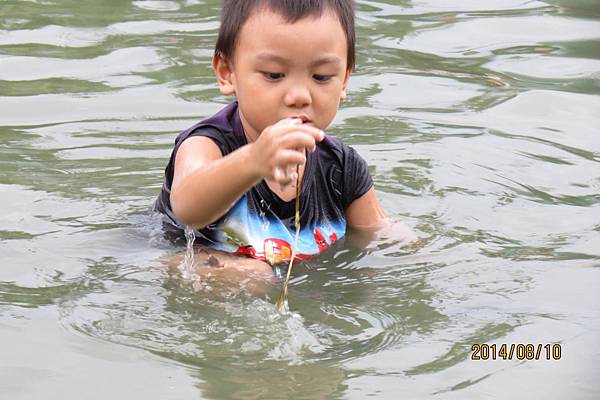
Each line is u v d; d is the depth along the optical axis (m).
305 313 4.62
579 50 8.84
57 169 6.37
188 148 5.24
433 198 6.13
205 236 5.40
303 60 4.87
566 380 4.08
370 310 4.67
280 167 4.36
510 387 4.03
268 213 5.41
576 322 4.57
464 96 7.88
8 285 4.82
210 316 4.55
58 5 9.61
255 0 4.98
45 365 4.12
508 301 4.78
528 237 5.57
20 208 5.74
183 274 4.95
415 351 4.30
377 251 5.39
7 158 6.49
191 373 4.08
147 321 4.48
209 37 8.83
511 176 6.48
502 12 9.85
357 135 7.09
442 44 9.01
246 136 5.35
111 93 7.63
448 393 3.97
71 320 4.48
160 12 9.53
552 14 9.77
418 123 7.34
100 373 4.07
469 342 4.38
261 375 4.07
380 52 8.78
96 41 8.69
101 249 5.25
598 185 6.34
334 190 5.62
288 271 4.82
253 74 4.95
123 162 6.53
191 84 7.84
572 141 7.08
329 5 4.96
